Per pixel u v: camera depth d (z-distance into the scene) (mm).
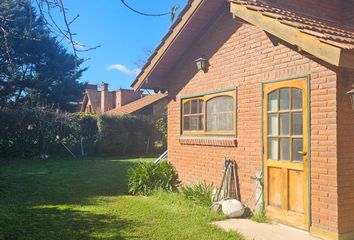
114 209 7926
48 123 20641
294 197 6434
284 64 6676
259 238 5887
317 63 6004
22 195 9500
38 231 6285
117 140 22500
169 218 7098
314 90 6051
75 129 21766
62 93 27766
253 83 7441
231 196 7895
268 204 6996
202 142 9008
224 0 7922
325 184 5832
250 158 7492
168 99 10641
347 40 5301
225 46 8344
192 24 8648
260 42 7281
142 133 23672
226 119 8336
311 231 6023
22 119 19859
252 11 6336
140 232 6219
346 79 5746
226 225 6660
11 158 19594
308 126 6141
